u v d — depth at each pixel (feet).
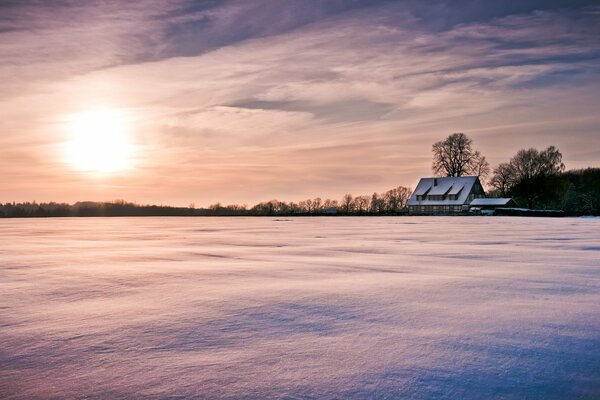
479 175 372.58
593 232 116.16
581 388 15.53
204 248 75.25
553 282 36.70
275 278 39.86
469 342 20.35
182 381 16.33
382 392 15.29
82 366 17.90
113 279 39.93
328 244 81.35
